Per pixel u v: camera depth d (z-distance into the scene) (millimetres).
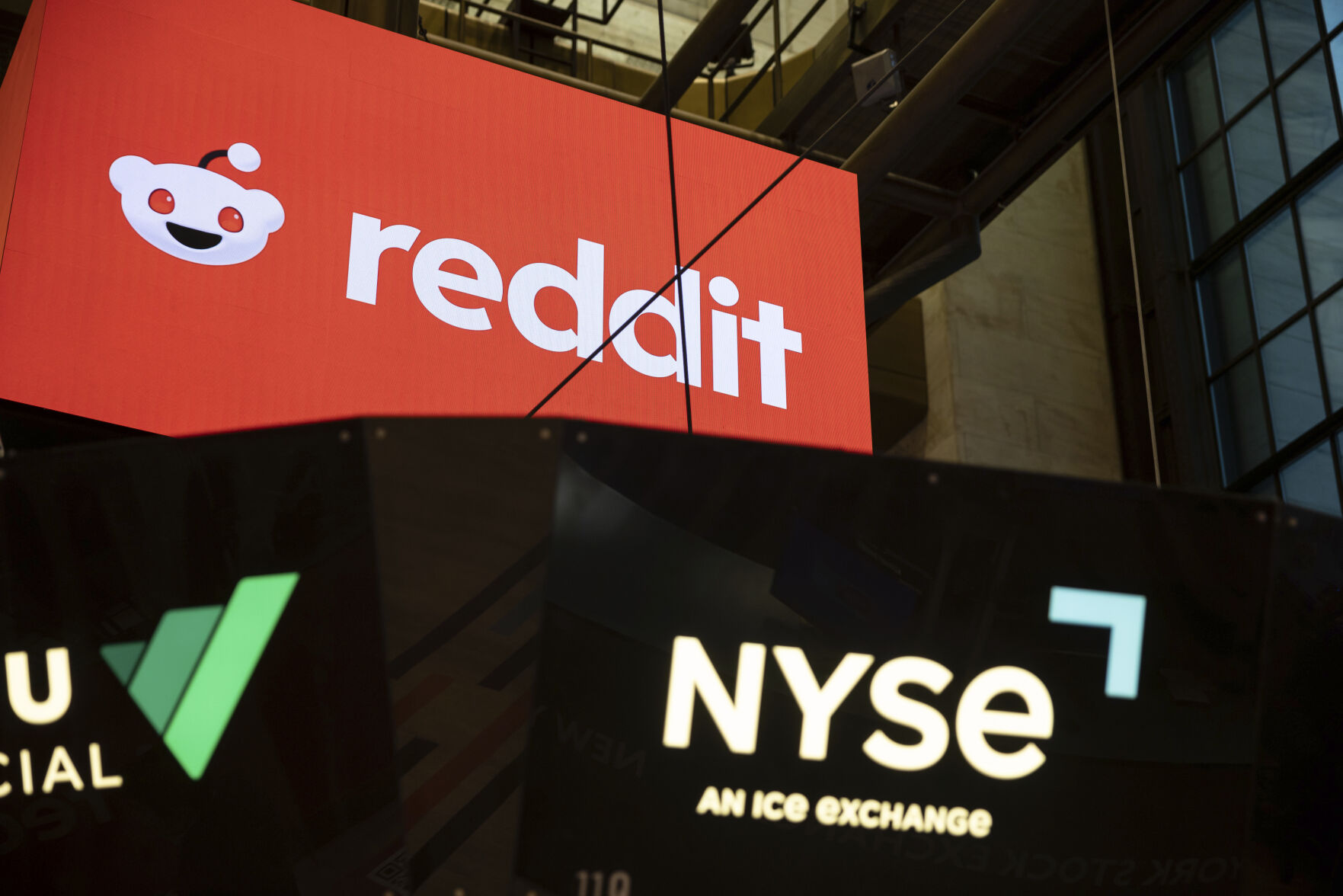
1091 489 3432
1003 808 3311
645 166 8547
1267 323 17781
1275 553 3459
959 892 3268
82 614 3270
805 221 8875
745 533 3309
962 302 19203
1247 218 18406
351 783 3197
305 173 7527
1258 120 18516
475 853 3154
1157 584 3406
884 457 3391
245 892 3193
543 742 3191
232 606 3256
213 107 7496
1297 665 3441
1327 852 3414
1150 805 3350
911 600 3328
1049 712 3342
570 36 14312
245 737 3230
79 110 7152
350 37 8102
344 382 7047
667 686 3238
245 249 7168
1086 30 11742
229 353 6875
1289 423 17156
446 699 3199
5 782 3217
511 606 3225
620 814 3199
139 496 3295
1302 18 18031
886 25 11812
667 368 7855
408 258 7520
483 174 7996
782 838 3236
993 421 18453
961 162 13328
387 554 3236
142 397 6609
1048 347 19422
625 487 3301
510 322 7586
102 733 3244
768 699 3262
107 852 3219
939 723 3309
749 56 14180
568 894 3141
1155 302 19203
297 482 3295
